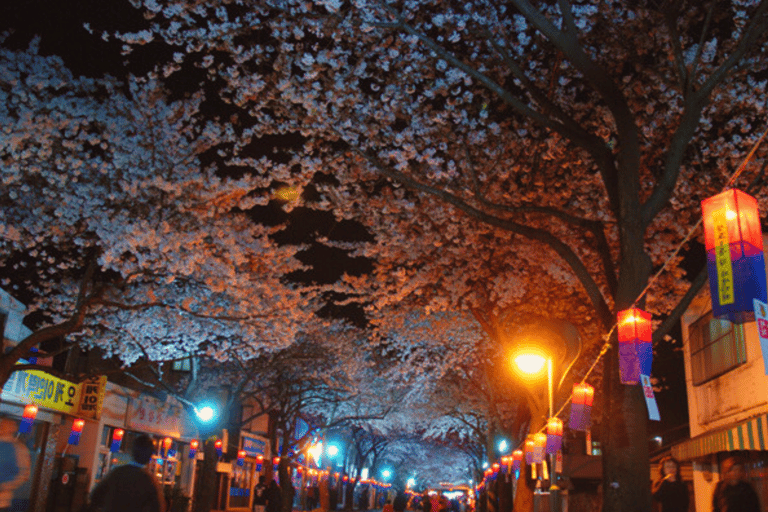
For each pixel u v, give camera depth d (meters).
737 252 6.12
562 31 9.11
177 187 17.08
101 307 22.30
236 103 14.23
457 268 18.78
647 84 14.43
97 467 25.52
